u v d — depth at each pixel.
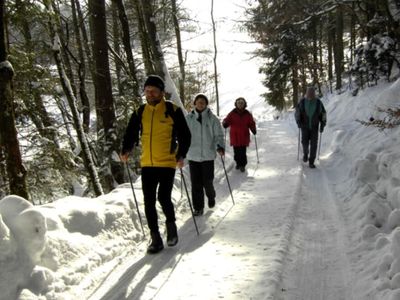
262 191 7.79
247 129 9.75
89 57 13.45
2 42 5.05
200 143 6.40
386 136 8.50
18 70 7.99
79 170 9.50
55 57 7.87
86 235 4.57
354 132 10.95
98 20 9.84
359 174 6.80
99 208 5.06
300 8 15.18
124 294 3.80
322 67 27.58
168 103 4.84
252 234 5.39
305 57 26.22
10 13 7.16
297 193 7.27
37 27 9.02
